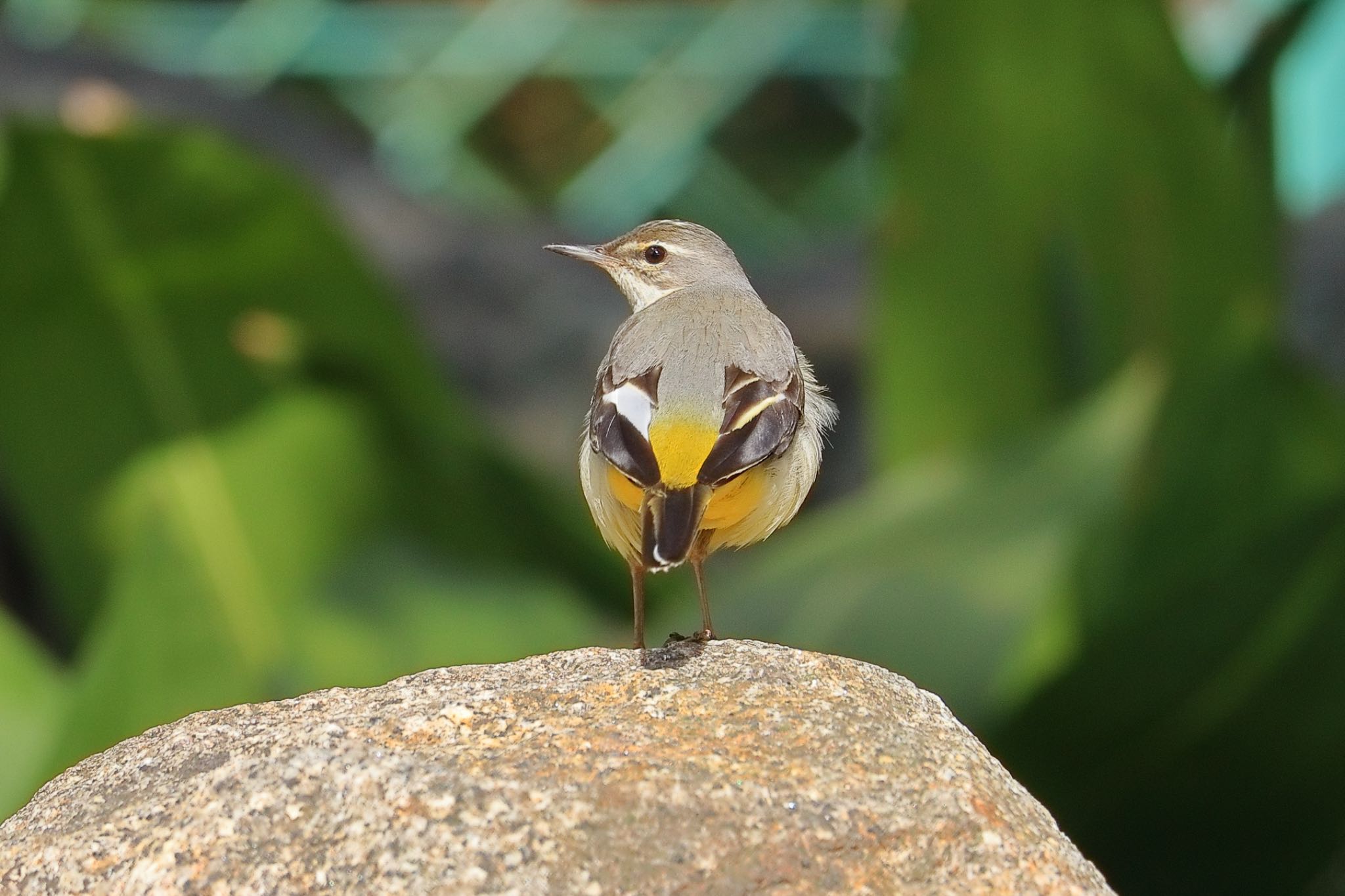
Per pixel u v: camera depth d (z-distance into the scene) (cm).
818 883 572
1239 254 1503
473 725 629
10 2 2533
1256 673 1187
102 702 1338
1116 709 1212
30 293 1406
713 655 688
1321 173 2366
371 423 1502
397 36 2525
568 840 574
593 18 2523
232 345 1468
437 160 2550
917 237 1542
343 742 614
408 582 1381
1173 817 1288
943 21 1466
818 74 2553
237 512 1487
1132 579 1170
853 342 1975
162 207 1353
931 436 1587
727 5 2525
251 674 1426
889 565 1275
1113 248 1523
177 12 2622
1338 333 1920
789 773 603
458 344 1891
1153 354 1532
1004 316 1553
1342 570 1127
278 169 1356
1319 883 1319
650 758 605
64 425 1487
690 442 708
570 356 1891
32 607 1662
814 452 803
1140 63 1445
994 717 1225
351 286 1427
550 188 2722
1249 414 1133
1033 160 1505
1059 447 1324
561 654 702
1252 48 1534
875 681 673
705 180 2572
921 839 588
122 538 1516
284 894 567
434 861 569
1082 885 594
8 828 627
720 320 788
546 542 1527
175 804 600
